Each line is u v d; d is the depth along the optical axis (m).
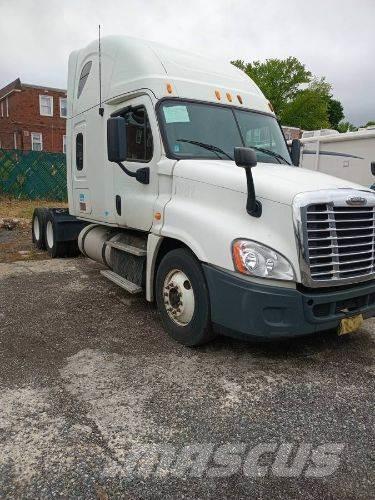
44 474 2.60
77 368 3.93
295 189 3.77
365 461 2.79
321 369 4.03
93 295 6.11
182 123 4.96
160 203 4.72
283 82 54.53
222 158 4.96
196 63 5.61
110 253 6.11
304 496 2.50
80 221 8.53
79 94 6.78
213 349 4.38
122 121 4.72
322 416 3.27
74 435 2.96
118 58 5.63
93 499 2.44
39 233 9.45
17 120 34.38
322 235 3.79
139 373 3.86
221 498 2.48
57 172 19.73
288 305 3.68
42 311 5.41
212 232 3.98
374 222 4.16
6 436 2.93
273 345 4.51
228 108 5.41
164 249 4.94
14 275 7.19
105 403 3.36
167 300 4.60
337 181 4.31
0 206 17.25
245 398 3.49
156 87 5.00
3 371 3.84
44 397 3.43
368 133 9.77
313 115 53.53
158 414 3.24
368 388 3.71
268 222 3.83
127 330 4.86
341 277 3.89
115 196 5.79
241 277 3.75
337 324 3.99
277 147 5.71
